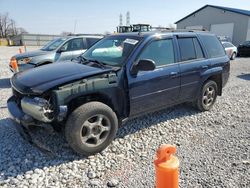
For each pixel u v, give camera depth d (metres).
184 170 3.10
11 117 3.46
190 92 4.80
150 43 4.07
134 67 3.76
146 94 3.97
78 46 8.85
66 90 3.12
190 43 4.81
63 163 3.26
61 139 3.83
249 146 3.76
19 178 2.94
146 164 3.26
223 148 3.70
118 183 2.86
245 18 27.77
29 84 3.30
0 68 12.56
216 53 5.39
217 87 5.51
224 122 4.80
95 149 3.42
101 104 3.40
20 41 53.34
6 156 3.42
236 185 2.80
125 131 4.26
